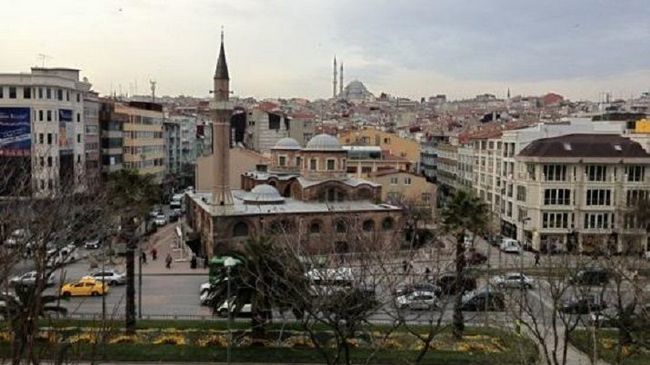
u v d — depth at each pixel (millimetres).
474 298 56938
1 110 93688
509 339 47844
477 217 51188
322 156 96875
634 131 111625
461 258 50750
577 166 92438
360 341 47969
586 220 92812
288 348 46906
